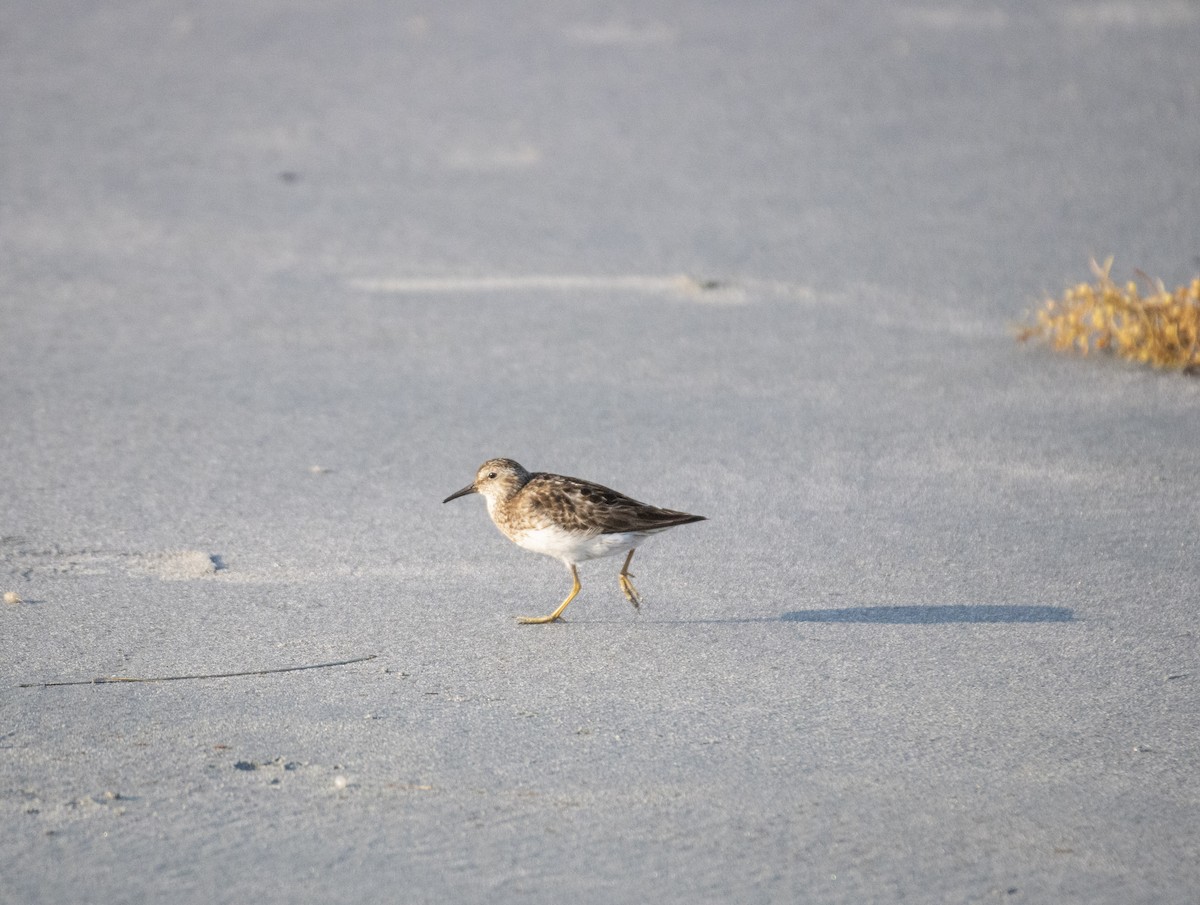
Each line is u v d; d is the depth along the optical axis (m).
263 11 40.28
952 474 13.09
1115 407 14.90
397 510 12.25
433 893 6.51
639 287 19.59
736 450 13.75
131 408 14.89
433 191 24.91
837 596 10.46
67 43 36.72
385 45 36.41
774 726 8.33
